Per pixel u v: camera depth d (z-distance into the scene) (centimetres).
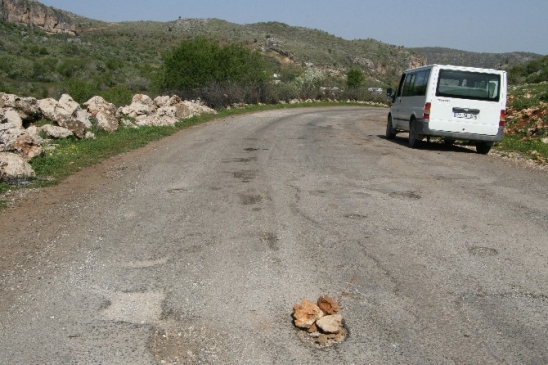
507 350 330
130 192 772
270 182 841
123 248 518
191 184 828
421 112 1312
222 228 584
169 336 347
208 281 434
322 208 674
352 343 338
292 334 350
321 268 464
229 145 1315
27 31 9388
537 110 1794
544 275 452
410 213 655
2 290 420
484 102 1267
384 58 12938
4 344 338
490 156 1251
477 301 400
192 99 2786
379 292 414
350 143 1431
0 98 1264
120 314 378
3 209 669
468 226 600
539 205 713
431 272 457
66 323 365
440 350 329
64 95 1447
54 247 521
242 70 3166
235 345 335
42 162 963
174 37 11819
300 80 4566
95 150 1158
